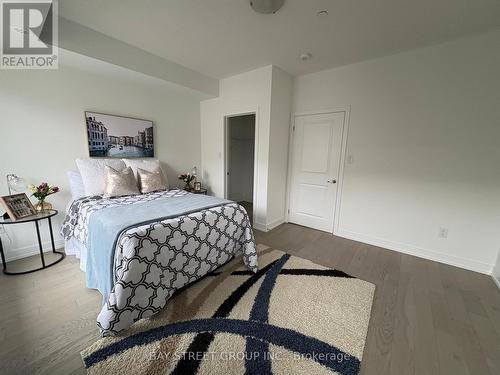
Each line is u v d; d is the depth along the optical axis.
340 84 3.05
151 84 3.10
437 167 2.50
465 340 1.49
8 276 2.07
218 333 1.48
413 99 2.56
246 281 2.07
